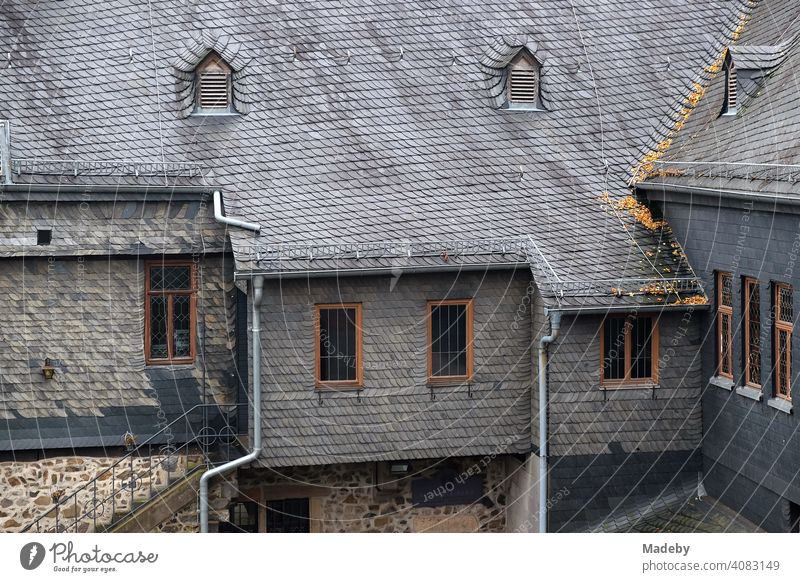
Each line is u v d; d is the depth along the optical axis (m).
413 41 56.28
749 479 48.25
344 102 54.16
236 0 55.62
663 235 52.44
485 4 57.88
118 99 52.06
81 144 50.56
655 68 57.72
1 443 50.06
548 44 57.38
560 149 54.81
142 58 53.25
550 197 53.25
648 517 50.53
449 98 55.19
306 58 54.84
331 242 49.59
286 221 50.16
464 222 51.47
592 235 51.91
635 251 51.50
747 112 51.09
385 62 55.50
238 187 51.00
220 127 52.53
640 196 53.94
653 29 58.81
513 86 55.62
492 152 54.16
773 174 45.75
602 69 57.28
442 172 53.12
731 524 48.53
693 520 49.62
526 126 55.22
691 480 51.31
